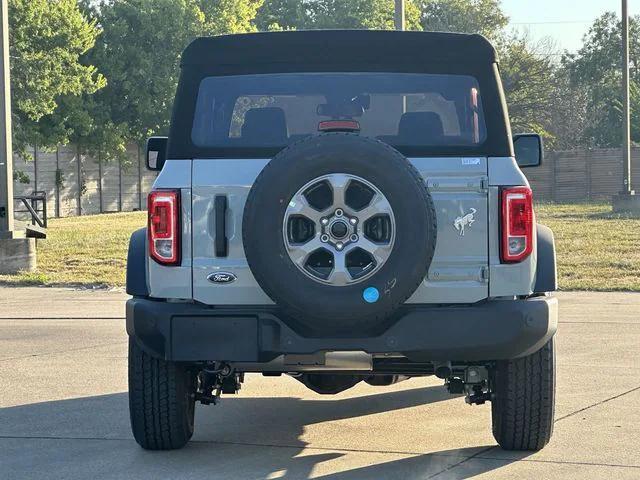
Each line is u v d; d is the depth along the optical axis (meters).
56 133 44.41
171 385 7.05
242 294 6.65
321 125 6.67
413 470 6.80
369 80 7.01
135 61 51.28
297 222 6.28
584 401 8.93
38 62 38.69
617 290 18.81
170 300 6.77
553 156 54.53
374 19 73.56
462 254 6.60
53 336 13.12
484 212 6.60
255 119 6.89
